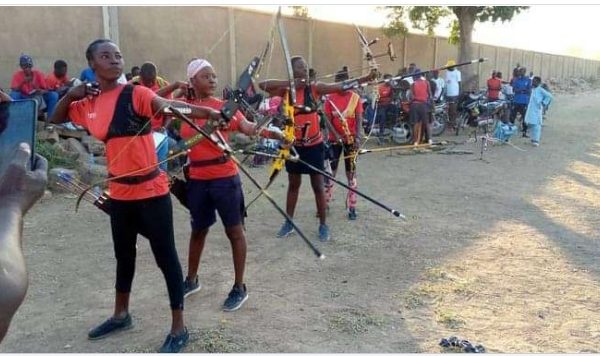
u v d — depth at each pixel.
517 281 4.44
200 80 3.84
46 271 4.71
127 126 3.15
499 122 12.80
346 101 5.97
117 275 3.56
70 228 5.92
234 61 12.94
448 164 9.74
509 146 11.90
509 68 27.25
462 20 16.19
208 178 3.87
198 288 4.30
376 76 4.95
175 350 3.37
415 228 5.86
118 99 3.13
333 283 4.43
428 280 4.46
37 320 3.84
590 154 11.01
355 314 3.88
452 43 18.69
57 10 9.97
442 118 13.62
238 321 3.79
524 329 3.66
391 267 4.76
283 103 4.68
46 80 8.81
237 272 4.00
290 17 14.26
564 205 6.88
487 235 5.62
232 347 3.41
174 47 11.77
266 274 4.63
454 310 3.93
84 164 7.68
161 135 5.01
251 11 13.17
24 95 8.47
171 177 3.99
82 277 4.60
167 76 11.74
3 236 0.99
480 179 8.46
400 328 3.68
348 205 6.20
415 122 11.45
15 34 9.59
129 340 3.57
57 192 7.19
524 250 5.17
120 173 3.23
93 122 3.21
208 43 12.38
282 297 4.17
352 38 16.34
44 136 8.16
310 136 5.28
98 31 10.50
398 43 18.56
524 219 6.23
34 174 1.13
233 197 3.88
